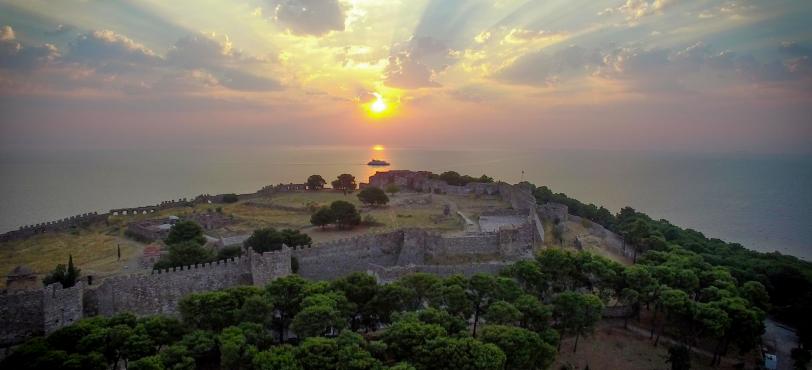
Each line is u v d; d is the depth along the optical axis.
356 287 90.25
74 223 183.88
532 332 76.56
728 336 94.06
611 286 106.12
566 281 108.94
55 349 68.00
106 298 92.50
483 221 161.62
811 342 97.94
